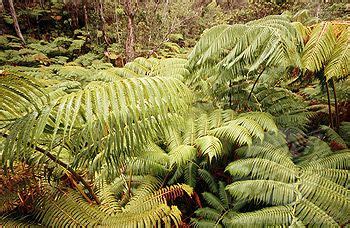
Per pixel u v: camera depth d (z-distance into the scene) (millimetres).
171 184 2312
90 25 9328
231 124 2135
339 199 1688
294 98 3020
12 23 8602
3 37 7430
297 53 1969
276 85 3354
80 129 1621
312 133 2746
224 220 1915
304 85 3514
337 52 1975
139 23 7742
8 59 6551
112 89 1461
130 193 2197
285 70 2562
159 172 2279
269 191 1829
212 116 2461
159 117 1746
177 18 8953
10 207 1729
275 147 2143
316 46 2023
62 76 4617
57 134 1675
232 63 2082
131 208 1919
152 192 2129
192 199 2303
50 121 1503
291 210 1728
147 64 2893
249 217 1747
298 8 7348
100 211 1776
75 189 2041
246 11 8320
